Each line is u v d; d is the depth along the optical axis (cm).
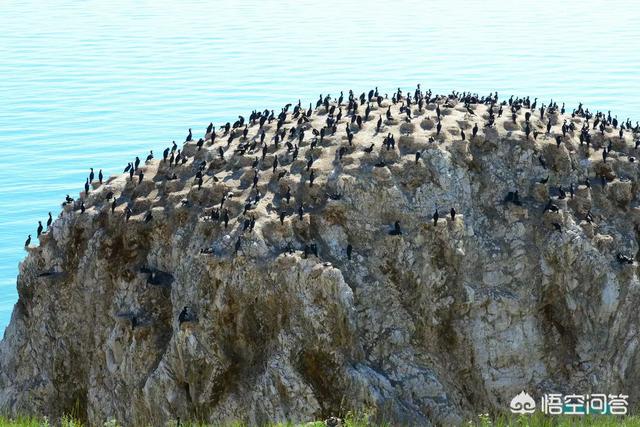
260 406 7231
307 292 7344
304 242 7744
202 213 8112
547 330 8144
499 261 8162
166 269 8275
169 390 7544
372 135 8488
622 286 8181
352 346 7350
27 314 8969
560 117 9450
